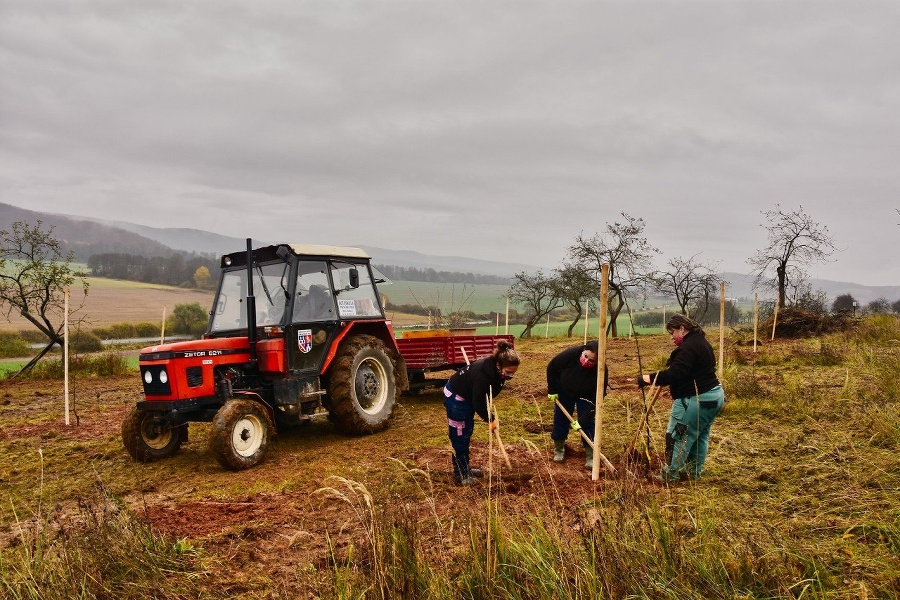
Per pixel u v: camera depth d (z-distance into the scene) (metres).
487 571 3.31
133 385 13.59
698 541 3.63
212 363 6.97
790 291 22.09
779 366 11.16
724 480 5.16
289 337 7.33
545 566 3.25
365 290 8.61
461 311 18.28
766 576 3.21
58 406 10.90
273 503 5.34
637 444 6.09
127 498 5.70
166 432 7.35
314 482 5.93
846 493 4.50
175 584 3.70
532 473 5.69
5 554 4.23
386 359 8.38
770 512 4.35
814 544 3.72
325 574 3.76
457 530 4.18
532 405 9.27
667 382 5.12
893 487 4.54
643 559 3.33
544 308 29.05
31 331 35.78
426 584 3.30
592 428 5.85
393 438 7.70
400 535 3.53
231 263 8.20
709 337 19.19
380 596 3.16
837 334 15.91
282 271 7.68
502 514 4.20
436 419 8.80
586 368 5.82
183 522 4.92
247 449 6.73
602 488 5.07
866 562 3.47
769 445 6.04
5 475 6.61
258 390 7.25
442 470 6.03
